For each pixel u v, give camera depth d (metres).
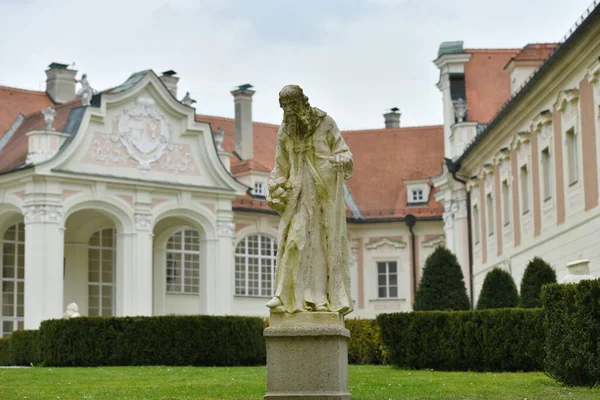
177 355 32.84
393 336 26.92
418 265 66.44
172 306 61.19
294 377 13.22
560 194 35.41
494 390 17.16
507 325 24.61
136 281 54.16
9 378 23.61
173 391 17.94
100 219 57.75
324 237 13.79
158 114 56.16
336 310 13.55
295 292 13.55
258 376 23.33
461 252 54.00
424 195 67.06
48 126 52.41
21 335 36.12
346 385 13.72
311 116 13.94
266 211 64.38
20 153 54.44
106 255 59.47
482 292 33.06
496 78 57.09
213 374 24.72
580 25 29.67
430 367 26.30
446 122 57.41
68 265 57.59
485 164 47.75
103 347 33.03
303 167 13.88
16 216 54.84
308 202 13.77
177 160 56.72
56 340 33.47
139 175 55.03
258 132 72.81
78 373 25.80
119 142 54.56
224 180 58.25
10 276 56.12
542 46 47.53
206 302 57.50
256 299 63.59
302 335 13.22
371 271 67.38
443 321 25.92
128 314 53.81
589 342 17.52
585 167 32.19
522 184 41.31
